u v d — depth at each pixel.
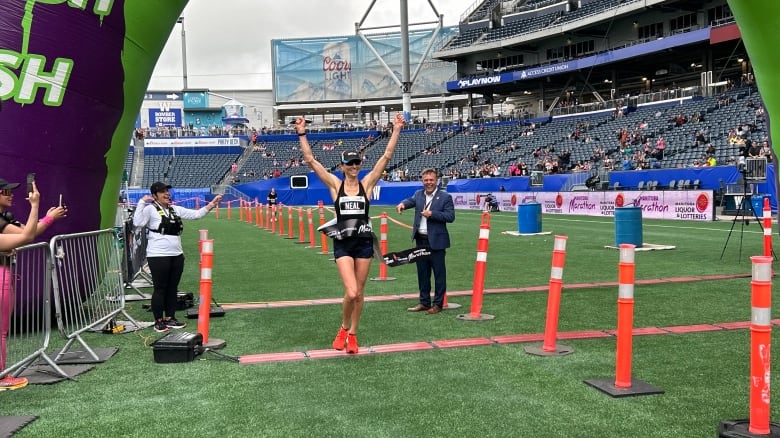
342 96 71.00
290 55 71.56
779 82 7.99
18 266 6.13
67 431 4.13
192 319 7.81
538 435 3.91
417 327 7.05
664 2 37.41
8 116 6.78
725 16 37.91
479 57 54.50
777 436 3.66
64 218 7.25
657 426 4.02
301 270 12.27
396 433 3.99
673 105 38.09
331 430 4.06
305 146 6.10
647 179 26.41
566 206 27.92
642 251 13.59
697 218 21.70
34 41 6.92
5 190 5.38
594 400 4.53
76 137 7.34
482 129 51.16
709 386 4.78
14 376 5.30
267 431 4.07
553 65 46.12
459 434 3.96
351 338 5.96
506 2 54.97
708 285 9.33
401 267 12.28
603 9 42.75
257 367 5.58
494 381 5.02
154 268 7.23
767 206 11.16
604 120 41.59
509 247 15.33
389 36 69.38
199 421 4.27
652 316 7.31
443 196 7.79
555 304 5.84
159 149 56.16
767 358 3.70
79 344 6.54
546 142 42.91
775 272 10.50
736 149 26.78
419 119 73.19
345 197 5.90
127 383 5.18
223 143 57.12
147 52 8.23
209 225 27.80
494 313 7.74
